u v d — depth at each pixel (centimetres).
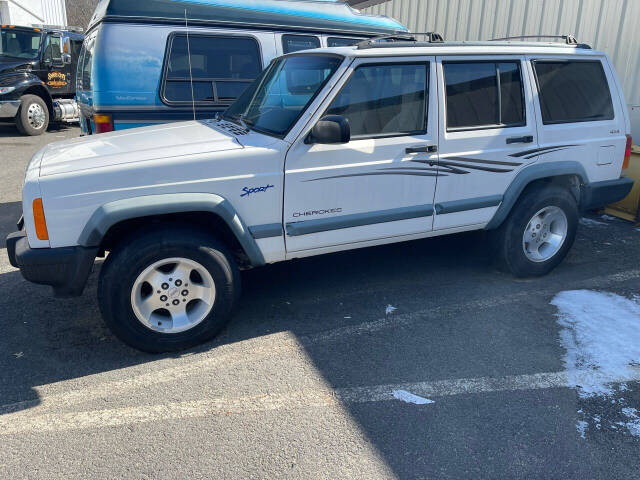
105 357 362
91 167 334
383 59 387
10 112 1280
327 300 443
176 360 358
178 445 279
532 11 829
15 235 356
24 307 433
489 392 321
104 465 265
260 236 372
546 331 392
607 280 484
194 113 552
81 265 335
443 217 431
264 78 461
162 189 341
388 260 529
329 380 334
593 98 482
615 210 682
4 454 272
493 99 433
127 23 556
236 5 614
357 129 388
